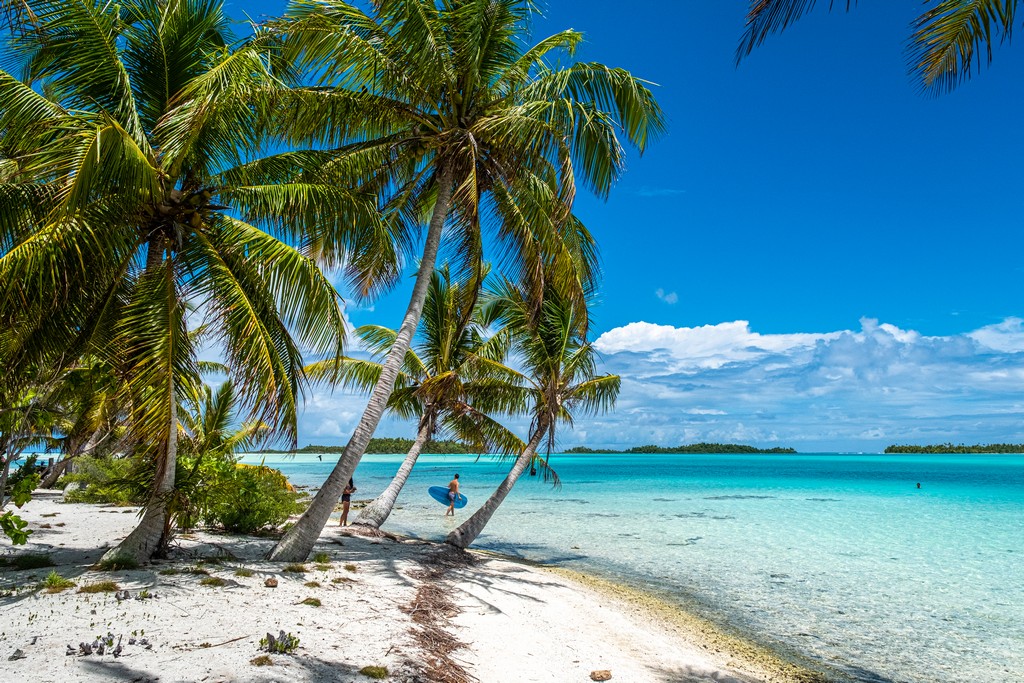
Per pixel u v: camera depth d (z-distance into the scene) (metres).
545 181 12.54
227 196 8.98
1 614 5.87
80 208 7.30
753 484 48.09
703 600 10.96
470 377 16.69
